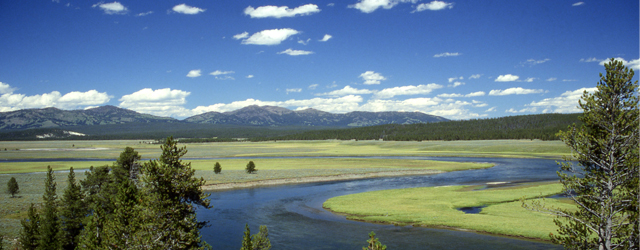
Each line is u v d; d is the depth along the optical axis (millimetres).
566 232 19719
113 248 22312
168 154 25484
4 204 53375
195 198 25969
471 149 179250
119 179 47500
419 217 45719
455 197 57875
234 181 79250
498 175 85750
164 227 22875
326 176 87938
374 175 91375
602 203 18328
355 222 45250
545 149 158625
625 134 17797
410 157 149875
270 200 60062
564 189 19734
